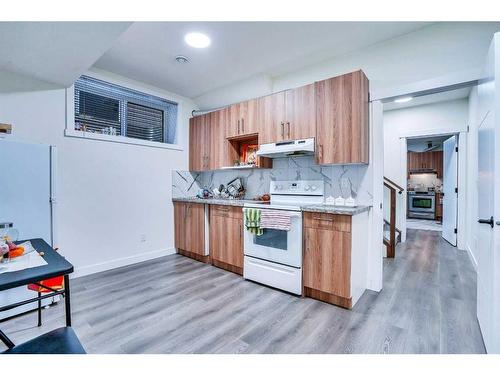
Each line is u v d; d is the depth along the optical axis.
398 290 2.48
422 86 2.22
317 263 2.24
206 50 2.54
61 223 2.70
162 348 1.60
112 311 2.06
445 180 4.79
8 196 1.97
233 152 3.44
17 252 1.29
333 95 2.38
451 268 3.12
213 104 3.92
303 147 2.49
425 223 6.83
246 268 2.75
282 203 2.88
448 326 1.83
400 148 4.62
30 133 2.47
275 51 2.57
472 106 3.51
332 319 1.94
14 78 2.37
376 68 2.45
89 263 2.91
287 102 2.71
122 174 3.20
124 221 3.22
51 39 1.81
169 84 3.44
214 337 1.71
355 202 2.54
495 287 1.36
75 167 2.79
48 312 2.04
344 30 2.22
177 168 3.84
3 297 1.91
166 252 3.69
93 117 3.03
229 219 2.99
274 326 1.85
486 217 1.55
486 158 1.56
